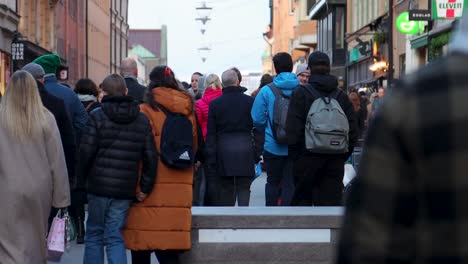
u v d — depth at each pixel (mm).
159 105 11109
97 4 109062
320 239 11297
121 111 10930
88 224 11234
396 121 3137
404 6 49781
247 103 15234
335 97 13055
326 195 13219
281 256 11305
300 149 13195
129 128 10945
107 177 10945
